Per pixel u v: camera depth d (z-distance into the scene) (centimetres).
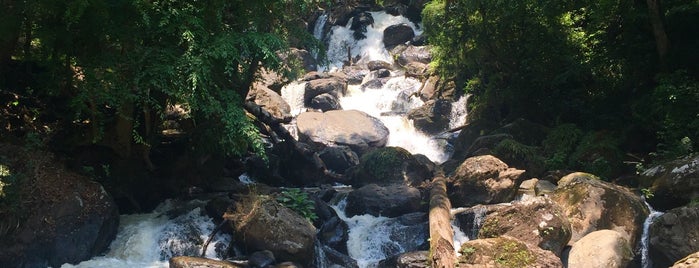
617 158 1289
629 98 1455
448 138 1792
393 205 1205
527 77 1605
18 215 909
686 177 1009
